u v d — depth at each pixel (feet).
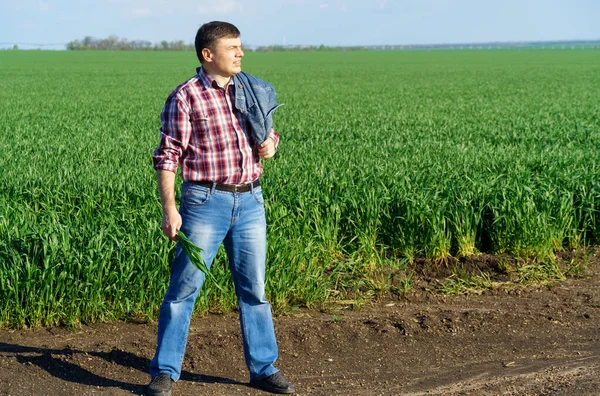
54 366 15.92
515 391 15.08
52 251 18.69
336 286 21.84
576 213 27.94
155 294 19.31
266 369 15.15
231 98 14.01
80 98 103.24
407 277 23.31
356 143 48.39
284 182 29.50
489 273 24.02
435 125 61.82
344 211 26.48
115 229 21.76
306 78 172.24
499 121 64.80
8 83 144.05
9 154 41.70
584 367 16.35
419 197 25.91
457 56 403.75
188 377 15.83
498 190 27.48
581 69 209.56
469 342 17.98
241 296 15.12
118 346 17.16
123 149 45.11
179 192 29.40
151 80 157.58
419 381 15.74
